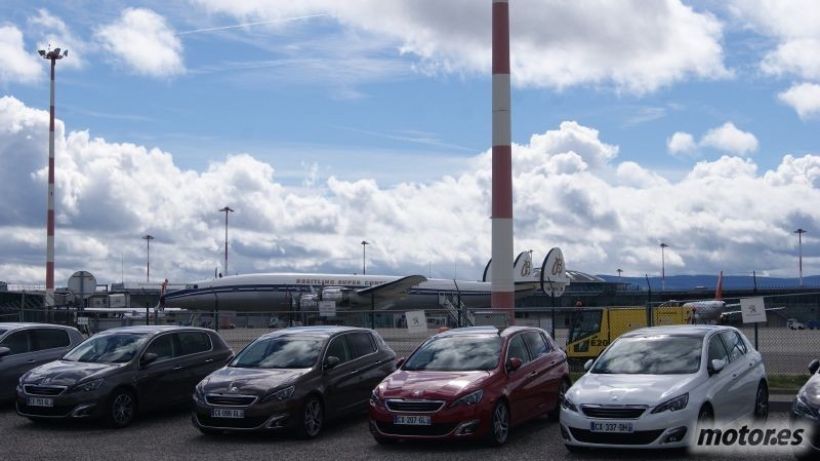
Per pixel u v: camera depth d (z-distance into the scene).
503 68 32.41
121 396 14.77
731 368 12.34
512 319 22.70
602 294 73.12
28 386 14.66
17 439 13.59
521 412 13.00
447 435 11.77
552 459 11.23
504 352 13.23
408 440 12.87
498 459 11.32
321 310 24.16
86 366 15.05
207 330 17.09
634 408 10.81
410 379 12.63
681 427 10.75
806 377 17.75
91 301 60.44
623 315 23.16
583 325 23.34
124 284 73.75
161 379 15.52
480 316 22.80
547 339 14.88
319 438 13.43
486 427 11.98
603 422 10.88
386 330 34.09
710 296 69.50
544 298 73.50
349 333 15.16
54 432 14.33
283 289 54.72
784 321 38.19
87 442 13.23
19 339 17.58
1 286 51.34
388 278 58.06
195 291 54.06
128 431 14.38
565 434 11.29
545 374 13.99
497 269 32.12
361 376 14.76
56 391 14.37
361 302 49.06
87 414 14.31
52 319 31.72
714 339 12.57
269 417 12.87
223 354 17.02
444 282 60.47
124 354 15.42
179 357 16.08
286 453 12.05
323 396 13.66
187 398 16.02
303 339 14.62
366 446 12.60
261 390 12.99
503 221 32.12
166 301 54.28
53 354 18.03
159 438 13.60
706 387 11.38
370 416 12.42
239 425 12.93
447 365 13.20
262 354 14.53
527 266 66.50
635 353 12.44
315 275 56.00
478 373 12.63
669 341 12.49
